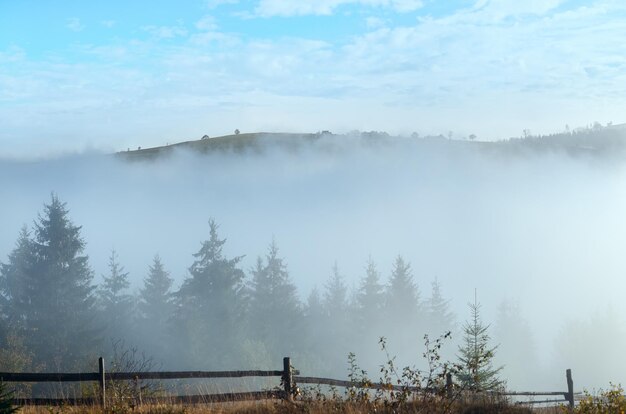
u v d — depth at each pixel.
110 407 11.58
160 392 13.86
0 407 10.34
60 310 63.88
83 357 56.97
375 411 11.68
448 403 12.13
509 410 13.20
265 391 12.75
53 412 11.54
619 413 11.36
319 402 12.09
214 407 12.41
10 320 61.69
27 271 65.06
